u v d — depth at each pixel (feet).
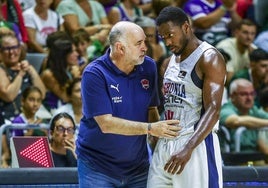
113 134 27.04
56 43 41.04
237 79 43.01
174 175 26.58
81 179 27.76
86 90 27.02
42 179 30.96
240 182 32.42
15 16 45.16
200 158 26.43
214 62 26.09
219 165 26.78
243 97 41.19
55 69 40.93
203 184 26.40
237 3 51.83
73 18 47.50
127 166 27.66
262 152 38.65
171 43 26.45
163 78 27.58
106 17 49.49
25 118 38.52
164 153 26.78
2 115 39.29
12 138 31.94
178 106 26.73
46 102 41.01
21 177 30.73
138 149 27.61
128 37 26.68
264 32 49.65
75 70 41.19
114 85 27.04
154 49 44.52
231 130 40.11
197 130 25.81
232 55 46.50
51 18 46.70
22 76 39.96
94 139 27.27
